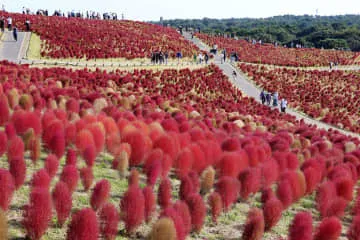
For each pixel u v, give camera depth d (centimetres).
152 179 872
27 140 958
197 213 728
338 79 5469
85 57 3888
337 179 1005
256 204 920
